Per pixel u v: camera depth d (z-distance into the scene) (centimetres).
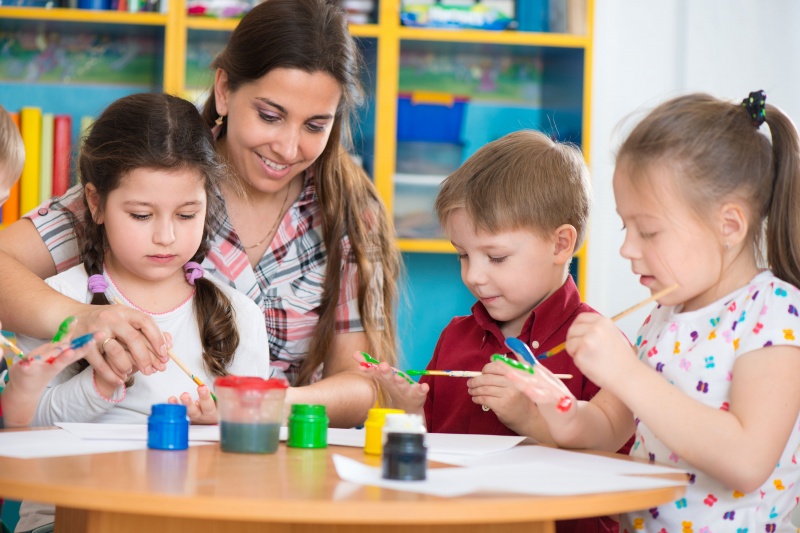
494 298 169
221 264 193
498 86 338
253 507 88
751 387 119
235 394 121
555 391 122
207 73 324
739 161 125
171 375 170
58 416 156
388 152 310
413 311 332
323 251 203
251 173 187
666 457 129
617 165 130
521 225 164
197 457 116
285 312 200
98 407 156
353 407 183
